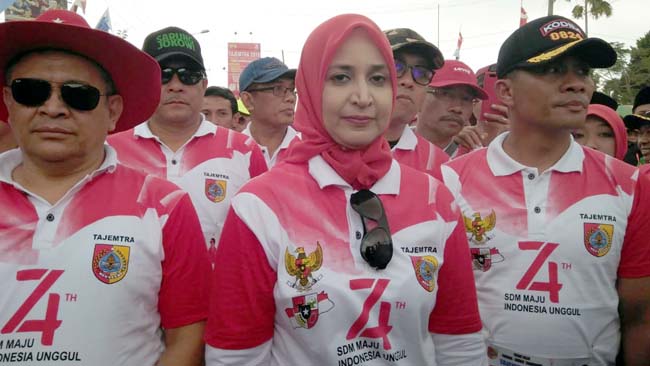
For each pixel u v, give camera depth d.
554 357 2.08
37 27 1.69
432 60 3.18
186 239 1.91
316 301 1.71
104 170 1.88
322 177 1.84
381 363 1.75
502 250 2.18
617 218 2.14
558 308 2.08
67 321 1.67
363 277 1.74
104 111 1.89
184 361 1.88
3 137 2.59
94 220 1.78
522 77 2.23
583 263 2.11
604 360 2.14
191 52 3.53
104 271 1.74
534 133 2.26
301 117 1.98
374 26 1.85
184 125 3.58
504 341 2.14
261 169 3.75
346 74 1.82
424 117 3.76
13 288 1.68
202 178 3.48
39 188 1.84
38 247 1.72
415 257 1.82
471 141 3.46
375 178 1.87
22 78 1.73
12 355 1.64
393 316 1.75
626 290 2.19
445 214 1.95
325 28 1.87
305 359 1.74
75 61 1.79
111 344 1.72
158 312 1.92
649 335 2.15
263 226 1.77
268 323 1.80
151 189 1.92
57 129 1.73
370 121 1.81
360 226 1.82
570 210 2.16
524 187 2.23
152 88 2.06
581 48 2.08
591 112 3.48
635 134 4.86
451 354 1.94
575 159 2.25
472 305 1.96
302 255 1.74
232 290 1.78
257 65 4.83
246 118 7.61
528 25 2.27
